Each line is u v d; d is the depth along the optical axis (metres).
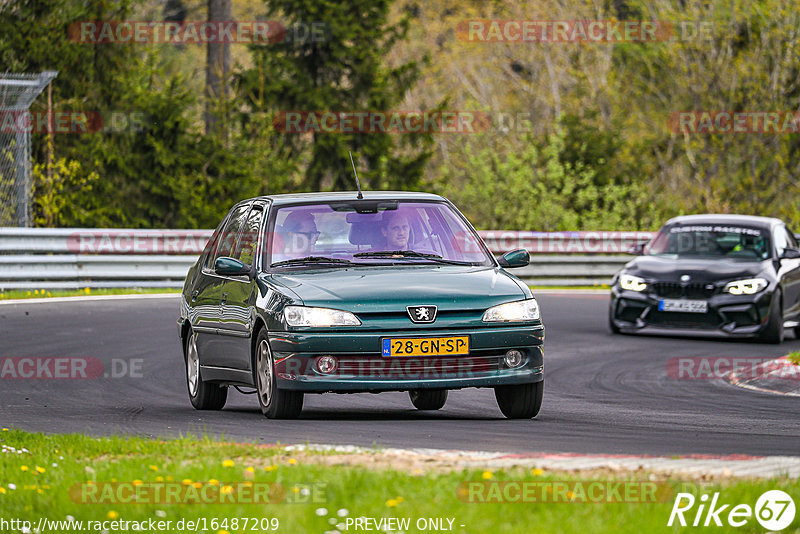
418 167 137.12
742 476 24.81
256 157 113.69
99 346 58.34
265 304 35.50
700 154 143.00
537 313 35.59
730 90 142.75
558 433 33.44
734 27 144.75
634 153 144.62
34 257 83.50
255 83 130.00
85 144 106.56
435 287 35.09
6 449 29.14
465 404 42.59
